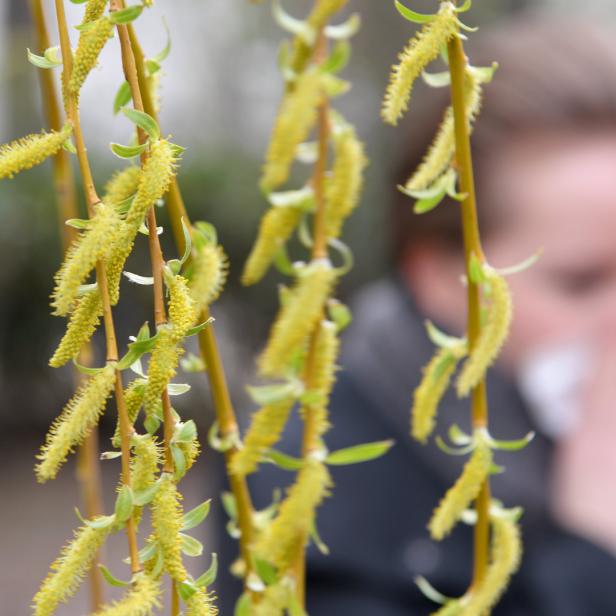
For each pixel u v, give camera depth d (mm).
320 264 675
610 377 1172
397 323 1557
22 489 5012
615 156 1313
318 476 667
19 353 5684
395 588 1389
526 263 660
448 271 1510
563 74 1372
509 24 1533
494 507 690
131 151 605
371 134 5422
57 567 608
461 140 648
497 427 1264
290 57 688
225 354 5719
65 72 607
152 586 608
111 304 611
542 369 1228
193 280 645
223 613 1317
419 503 1413
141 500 613
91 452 823
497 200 1344
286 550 674
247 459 667
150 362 607
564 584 1165
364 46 5285
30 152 603
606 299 1229
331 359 676
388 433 1464
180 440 616
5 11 4105
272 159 667
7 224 5324
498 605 1229
